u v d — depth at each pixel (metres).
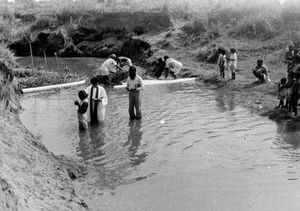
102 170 8.52
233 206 6.88
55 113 13.62
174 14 30.95
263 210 6.73
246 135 10.62
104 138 10.69
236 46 22.70
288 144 9.81
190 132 11.02
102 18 33.44
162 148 9.79
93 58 30.61
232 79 17.84
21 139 8.00
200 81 19.20
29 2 43.94
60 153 9.58
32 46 34.00
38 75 20.98
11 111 11.35
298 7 24.03
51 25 35.25
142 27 30.56
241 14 26.73
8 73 12.89
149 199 7.19
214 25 26.61
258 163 8.68
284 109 12.53
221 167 8.53
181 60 23.38
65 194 6.59
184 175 8.18
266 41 22.55
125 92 17.33
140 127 11.64
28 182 6.15
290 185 7.60
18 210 4.89
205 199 7.14
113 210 6.80
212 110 13.51
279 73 17.78
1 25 34.97
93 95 12.13
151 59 24.28
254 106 13.65
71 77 20.88
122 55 29.75
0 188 4.94
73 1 37.25
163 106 14.31
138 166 8.70
